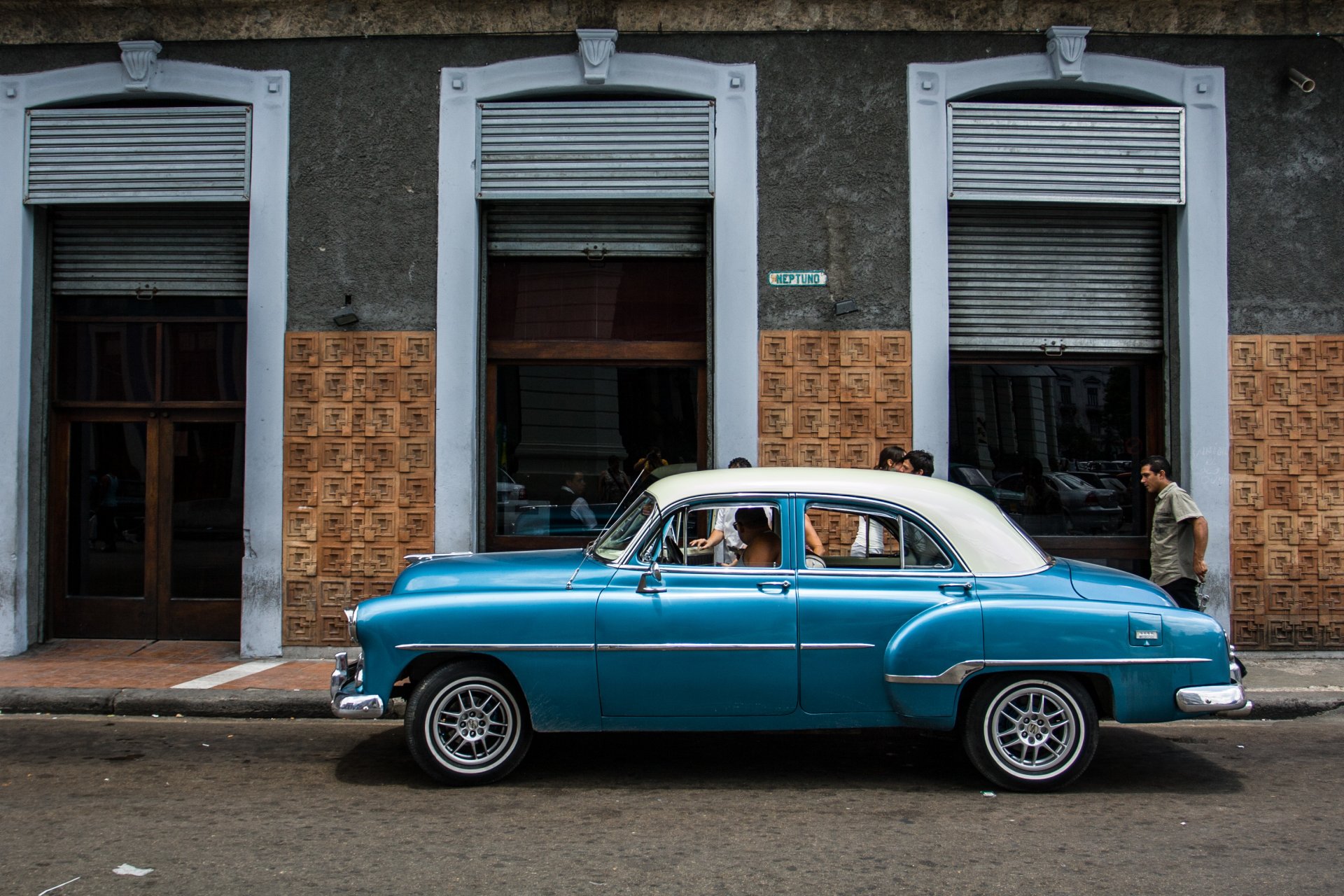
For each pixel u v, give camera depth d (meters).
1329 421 8.96
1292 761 6.12
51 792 5.42
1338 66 9.09
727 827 4.86
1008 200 9.05
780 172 9.03
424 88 9.08
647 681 5.43
